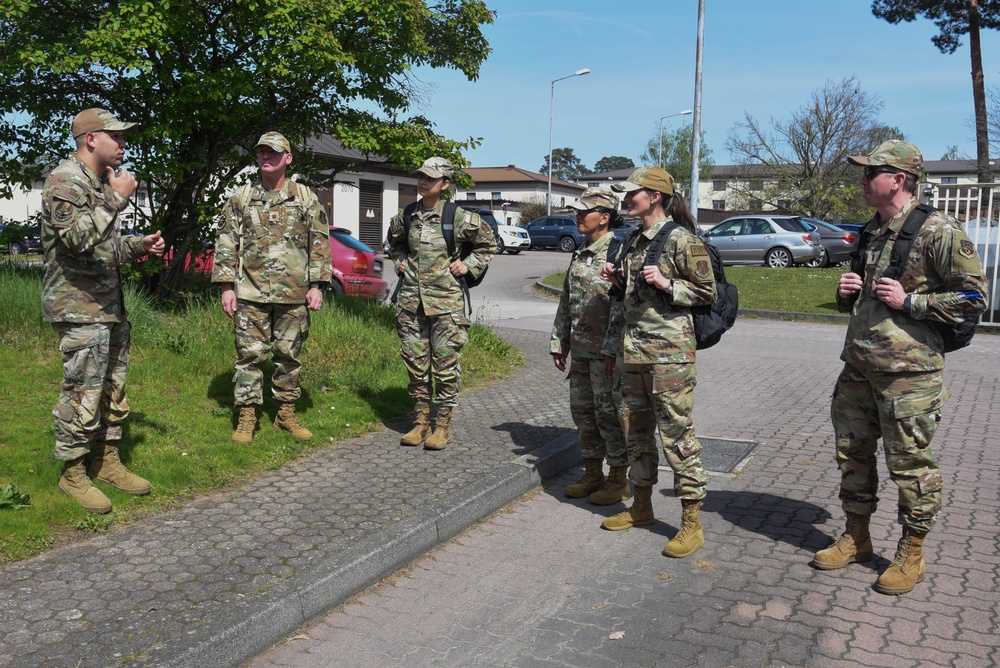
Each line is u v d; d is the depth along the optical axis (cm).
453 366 554
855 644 319
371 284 1232
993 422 669
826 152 4638
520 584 379
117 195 400
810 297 1564
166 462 474
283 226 521
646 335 407
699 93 1853
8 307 637
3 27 746
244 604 322
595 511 482
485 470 510
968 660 306
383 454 541
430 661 309
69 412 392
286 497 453
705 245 397
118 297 413
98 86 839
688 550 409
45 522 382
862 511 390
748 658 309
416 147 910
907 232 353
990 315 1264
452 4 938
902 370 352
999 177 3700
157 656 282
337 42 788
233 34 809
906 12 2672
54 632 296
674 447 407
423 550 411
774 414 708
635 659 309
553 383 787
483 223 548
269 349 532
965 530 438
